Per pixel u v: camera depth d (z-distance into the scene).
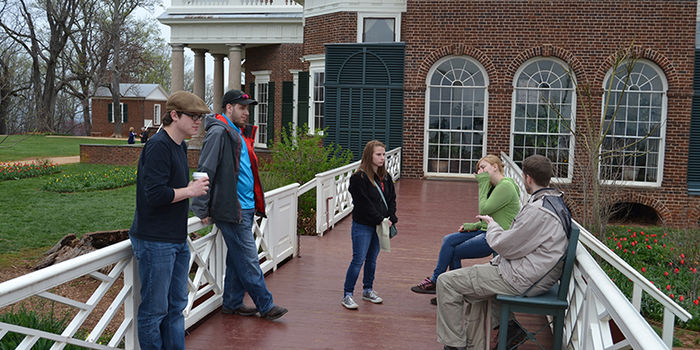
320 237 9.41
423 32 17.33
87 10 48.34
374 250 5.98
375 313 5.70
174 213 3.78
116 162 24.88
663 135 16.77
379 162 5.56
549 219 4.11
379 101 17.70
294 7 23.42
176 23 23.75
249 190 5.07
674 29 16.50
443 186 15.94
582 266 3.88
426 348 4.84
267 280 6.79
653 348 2.38
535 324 5.43
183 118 3.70
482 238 5.55
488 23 17.03
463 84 17.36
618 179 16.91
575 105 16.91
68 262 3.29
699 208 16.72
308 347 4.80
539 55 16.91
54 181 18.42
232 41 23.67
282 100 23.20
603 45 16.72
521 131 17.19
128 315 3.98
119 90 51.50
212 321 5.34
